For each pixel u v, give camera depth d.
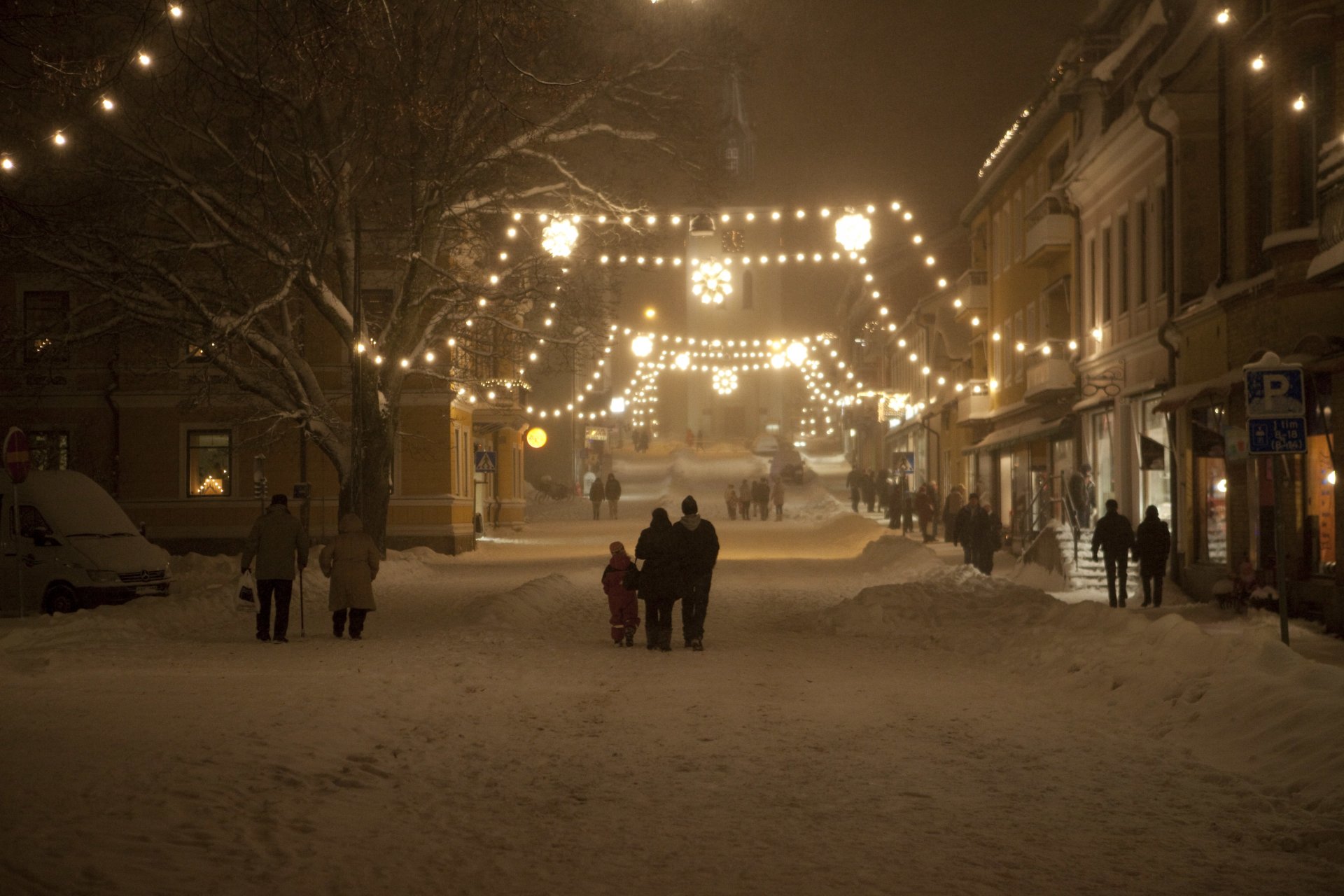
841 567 30.31
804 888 5.72
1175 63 23.41
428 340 27.20
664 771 8.36
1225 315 20.84
